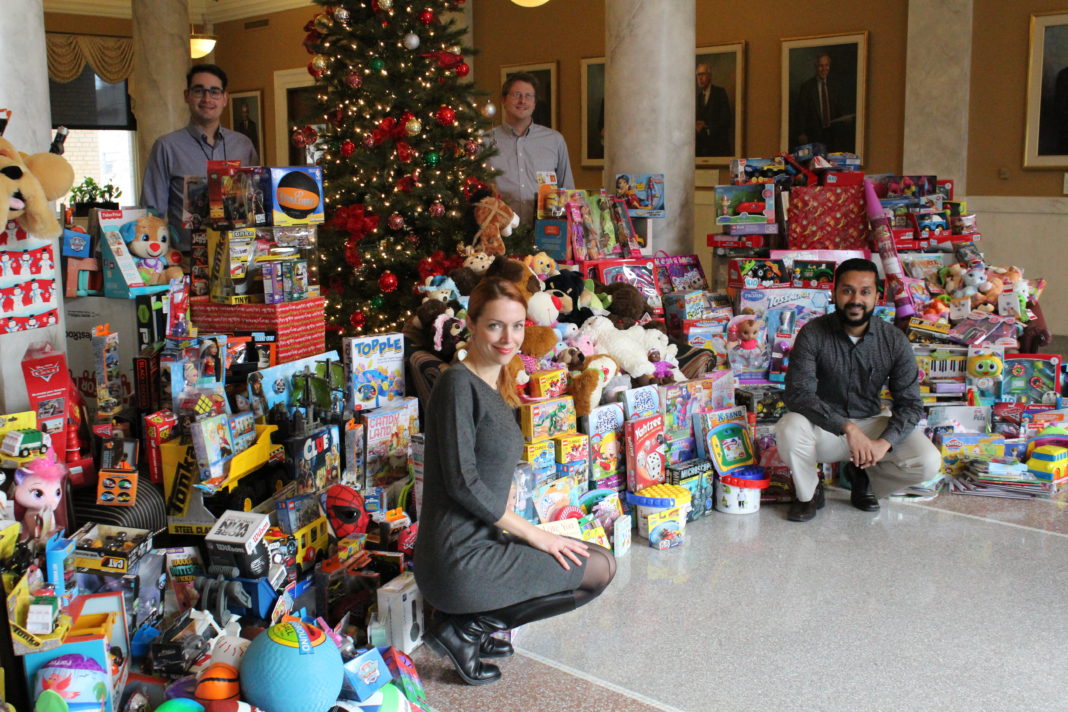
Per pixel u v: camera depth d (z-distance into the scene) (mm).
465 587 2730
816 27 9734
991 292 5555
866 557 4012
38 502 2711
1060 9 8328
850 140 9648
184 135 5305
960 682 2994
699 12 10539
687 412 4641
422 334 4438
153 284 4047
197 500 3188
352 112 5844
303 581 3213
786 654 3174
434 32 5973
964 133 8945
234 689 2406
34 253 3184
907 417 4359
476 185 5801
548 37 11711
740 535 4285
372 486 3871
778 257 5715
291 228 4145
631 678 3018
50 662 2371
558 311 4645
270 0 14547
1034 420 5102
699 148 10758
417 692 2709
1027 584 3730
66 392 3119
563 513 3857
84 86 15242
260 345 3824
